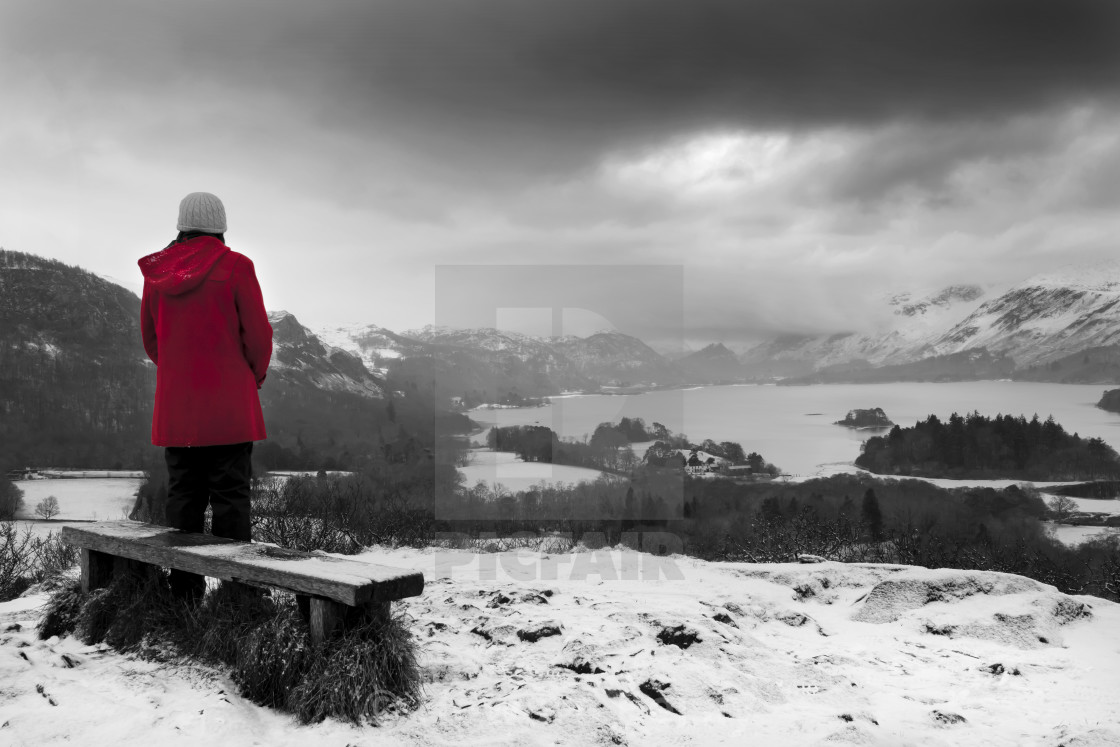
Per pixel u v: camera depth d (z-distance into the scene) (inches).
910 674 149.4
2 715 106.7
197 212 146.0
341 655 110.8
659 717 114.3
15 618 149.6
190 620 129.6
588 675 125.3
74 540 146.4
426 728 104.7
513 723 105.4
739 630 167.3
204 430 140.6
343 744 100.3
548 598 188.2
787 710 122.1
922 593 201.2
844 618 200.8
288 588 115.1
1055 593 196.7
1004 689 137.7
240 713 107.5
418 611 176.4
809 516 597.3
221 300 141.8
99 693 114.0
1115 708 125.9
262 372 150.3
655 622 155.9
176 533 143.1
